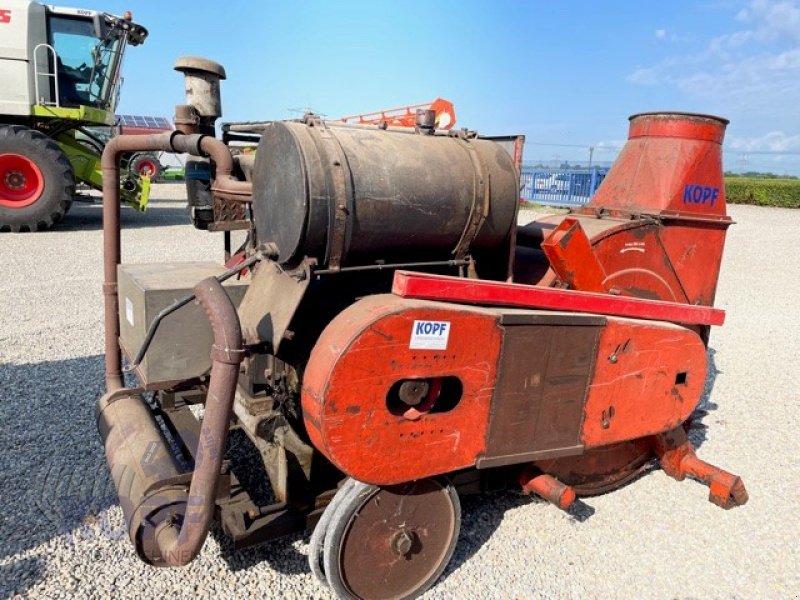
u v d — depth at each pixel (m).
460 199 2.38
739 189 23.03
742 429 4.22
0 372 4.40
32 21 10.41
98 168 11.84
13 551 2.55
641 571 2.70
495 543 2.81
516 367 2.29
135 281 2.59
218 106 3.31
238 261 3.07
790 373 5.32
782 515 3.20
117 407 2.71
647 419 2.79
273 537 2.28
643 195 3.33
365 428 2.03
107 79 11.69
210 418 1.91
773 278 9.28
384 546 2.31
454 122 6.05
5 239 9.73
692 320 2.92
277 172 2.26
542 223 3.48
